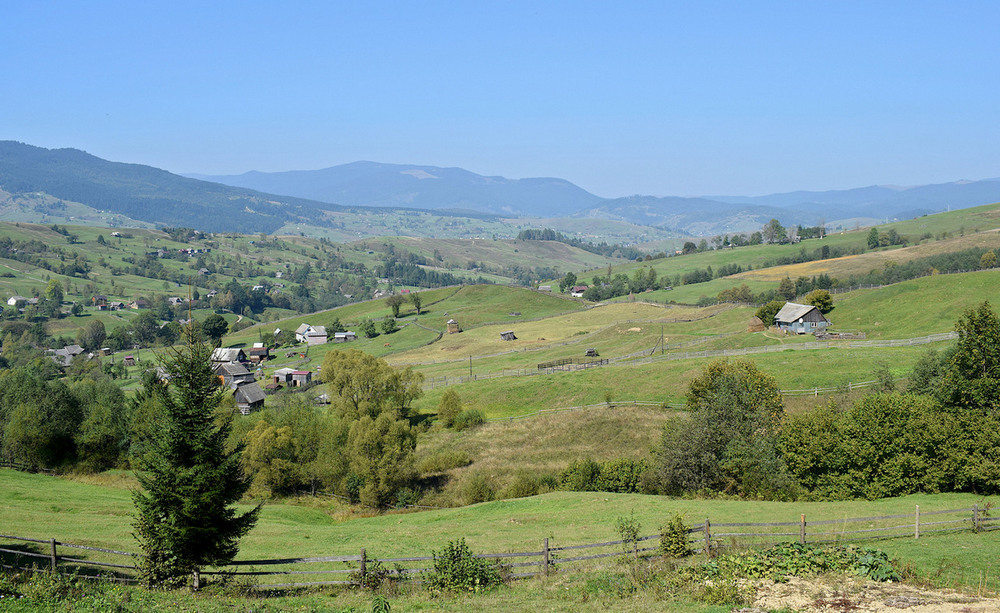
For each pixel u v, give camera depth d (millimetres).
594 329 162125
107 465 78312
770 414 54500
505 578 28219
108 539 39531
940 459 42469
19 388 81625
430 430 88625
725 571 24734
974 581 22672
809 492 46781
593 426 79625
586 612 22688
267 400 123875
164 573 26859
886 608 20656
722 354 102500
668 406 82438
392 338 192250
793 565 24516
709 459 50125
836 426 46812
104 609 22078
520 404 95812
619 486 60094
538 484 64000
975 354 45969
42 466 76938
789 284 163500
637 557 29641
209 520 26812
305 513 59906
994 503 36625
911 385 62344
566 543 37938
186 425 26984
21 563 30094
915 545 27922
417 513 59438
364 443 67250
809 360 89250
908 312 108750
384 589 26719
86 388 87812
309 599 25203
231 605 23828
